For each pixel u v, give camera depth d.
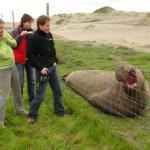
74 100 5.15
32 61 4.18
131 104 4.58
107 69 7.03
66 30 16.77
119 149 3.61
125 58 8.12
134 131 4.14
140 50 9.41
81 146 3.75
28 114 4.41
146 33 12.79
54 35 15.08
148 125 4.35
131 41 11.26
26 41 4.60
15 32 4.62
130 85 4.44
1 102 4.17
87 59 8.20
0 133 4.06
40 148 3.71
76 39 13.01
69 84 5.95
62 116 4.50
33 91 4.91
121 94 4.63
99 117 4.59
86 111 4.64
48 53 4.23
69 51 9.49
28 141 3.86
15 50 4.63
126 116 4.64
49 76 4.36
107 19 18.64
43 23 4.10
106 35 13.23
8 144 3.82
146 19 15.72
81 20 20.28
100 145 3.74
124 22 16.34
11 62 4.12
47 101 5.03
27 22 4.55
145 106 4.68
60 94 4.50
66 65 7.59
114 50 9.54
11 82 4.40
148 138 3.95
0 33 3.97
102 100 4.86
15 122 4.35
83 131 4.01
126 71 4.50
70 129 4.12
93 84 5.37
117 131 4.11
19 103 4.54
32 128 4.20
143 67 7.07
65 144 3.82
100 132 3.95
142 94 4.54
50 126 4.24
